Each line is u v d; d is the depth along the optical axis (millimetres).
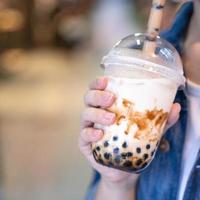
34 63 6125
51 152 2928
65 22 7277
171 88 636
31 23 7551
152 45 647
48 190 2367
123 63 628
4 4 5898
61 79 5141
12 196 2303
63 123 3561
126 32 3947
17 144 3070
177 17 767
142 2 3350
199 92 712
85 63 5746
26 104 4113
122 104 630
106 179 776
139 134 627
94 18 5172
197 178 702
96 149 664
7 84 4867
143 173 754
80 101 4227
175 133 728
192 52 727
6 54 5461
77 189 2371
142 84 618
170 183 727
